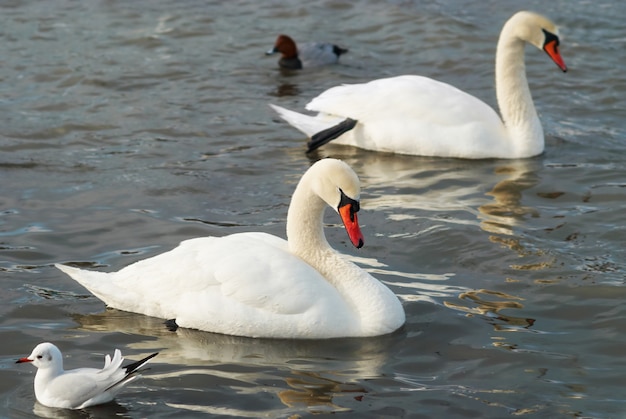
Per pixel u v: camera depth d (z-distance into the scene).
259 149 18.86
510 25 18.78
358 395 10.87
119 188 16.80
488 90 22.34
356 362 11.59
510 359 11.68
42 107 20.55
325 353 11.77
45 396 10.48
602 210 16.05
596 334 12.27
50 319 12.43
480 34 25.58
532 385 11.14
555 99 21.62
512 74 18.80
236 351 11.74
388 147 18.88
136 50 24.08
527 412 10.59
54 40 24.41
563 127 20.19
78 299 12.98
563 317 12.70
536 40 18.78
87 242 14.71
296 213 12.42
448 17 26.66
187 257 12.31
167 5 27.17
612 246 14.72
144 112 20.50
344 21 26.66
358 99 19.11
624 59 23.72
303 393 10.88
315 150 18.94
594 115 20.81
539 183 17.34
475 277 13.80
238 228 15.30
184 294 12.16
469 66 23.73
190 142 19.08
